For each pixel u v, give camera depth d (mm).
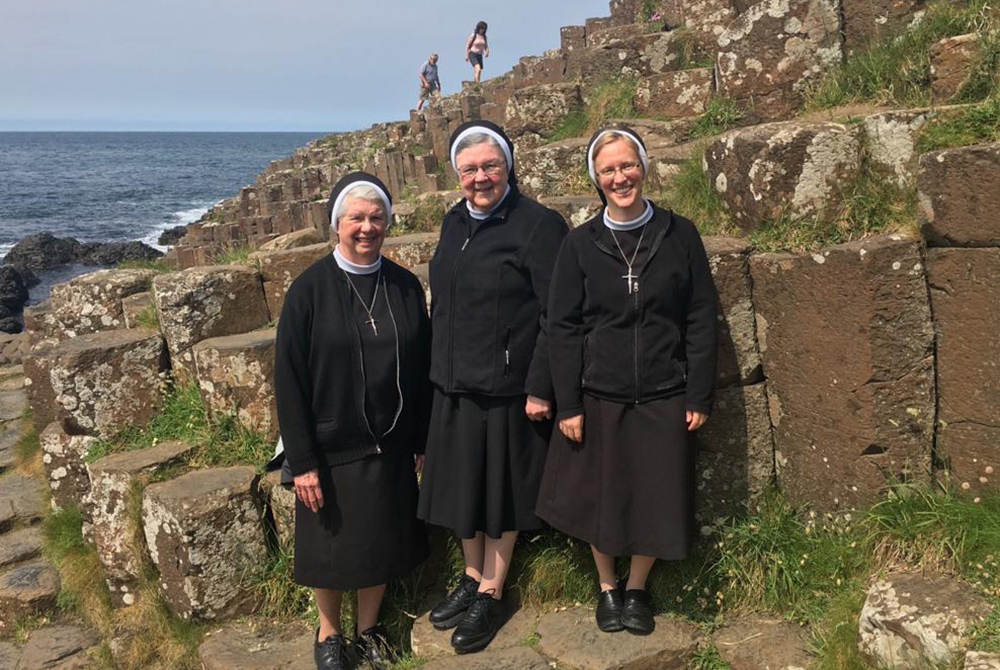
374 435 3162
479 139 2979
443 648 3191
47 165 90062
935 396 3039
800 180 3318
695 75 5531
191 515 3865
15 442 7113
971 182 2775
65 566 4930
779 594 3146
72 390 4613
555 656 3027
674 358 2865
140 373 4754
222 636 3881
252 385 4297
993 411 2871
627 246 2824
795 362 3227
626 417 2898
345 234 3092
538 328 3051
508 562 3260
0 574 5129
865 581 2965
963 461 2990
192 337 4730
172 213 41656
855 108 4086
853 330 2979
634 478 2910
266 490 4113
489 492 3107
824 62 4531
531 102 6586
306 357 3102
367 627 3430
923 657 2477
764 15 4656
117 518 4328
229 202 20203
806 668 2816
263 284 4953
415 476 3375
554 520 3064
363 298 3150
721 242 3408
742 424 3391
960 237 2844
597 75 6457
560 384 2924
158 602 4172
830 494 3199
